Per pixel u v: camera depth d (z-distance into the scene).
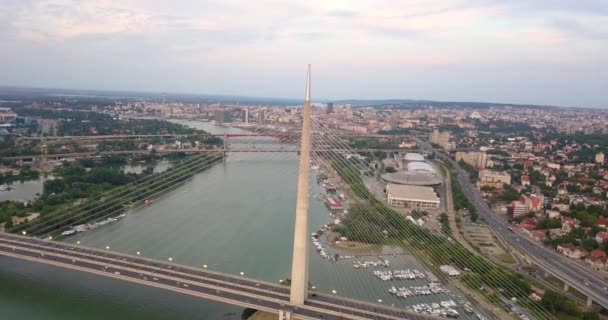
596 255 184.25
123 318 132.88
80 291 149.12
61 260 150.25
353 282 156.62
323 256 179.50
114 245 182.75
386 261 174.75
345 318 118.88
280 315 121.50
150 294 147.62
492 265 170.12
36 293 147.25
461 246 189.00
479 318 134.88
